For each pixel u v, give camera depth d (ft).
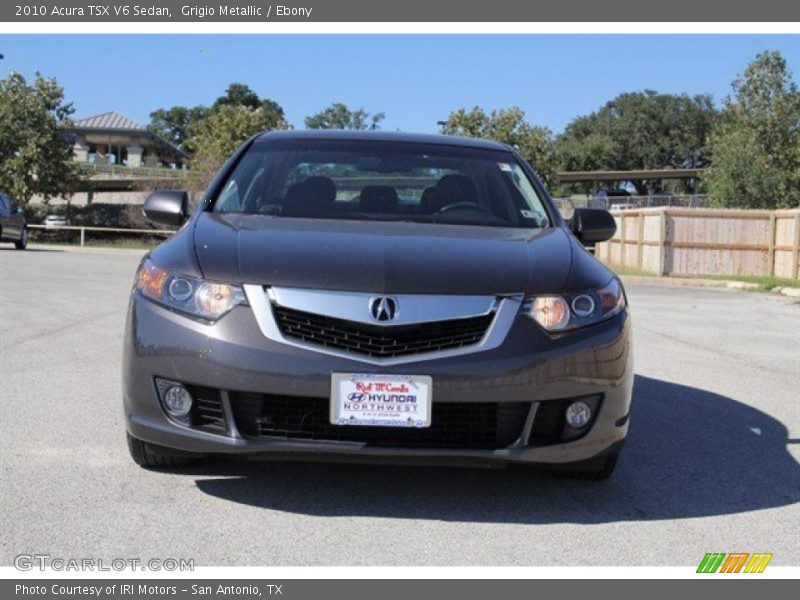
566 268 12.41
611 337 11.95
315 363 11.07
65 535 10.92
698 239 70.33
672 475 14.21
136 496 12.30
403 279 11.52
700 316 39.01
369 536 11.18
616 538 11.39
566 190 289.53
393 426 11.14
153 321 11.73
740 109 113.91
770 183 104.73
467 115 135.85
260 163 15.83
